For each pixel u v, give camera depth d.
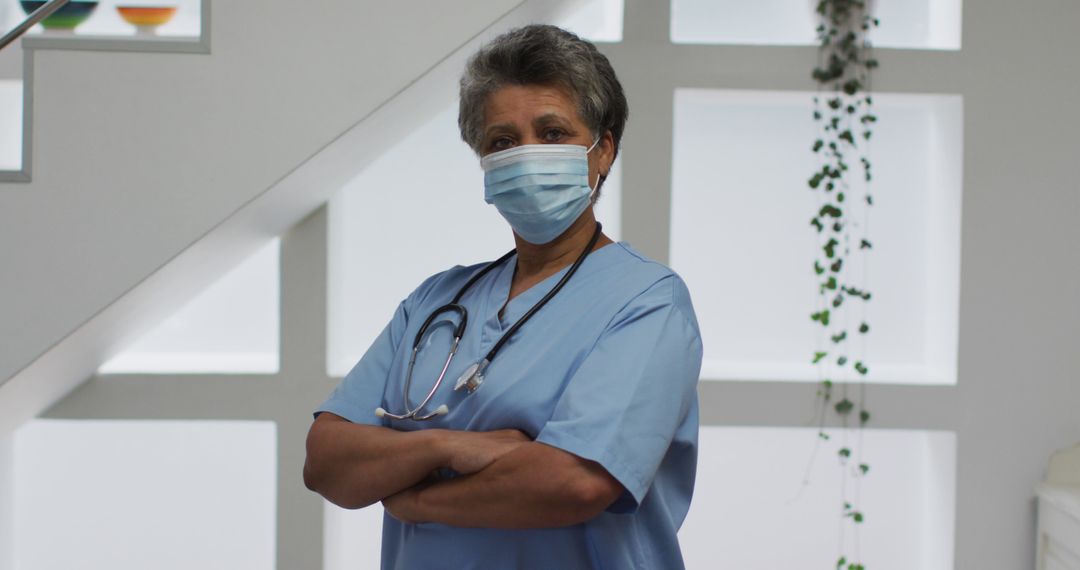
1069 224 2.29
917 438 2.61
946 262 2.42
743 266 2.63
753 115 2.61
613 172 2.45
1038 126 2.29
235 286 2.69
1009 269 2.30
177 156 1.71
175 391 2.30
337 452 1.00
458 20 1.73
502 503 0.88
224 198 1.71
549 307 1.01
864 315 2.59
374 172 2.64
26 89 1.69
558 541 0.93
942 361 2.44
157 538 2.65
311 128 1.72
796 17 2.54
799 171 2.61
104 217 1.70
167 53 1.71
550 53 0.98
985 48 2.29
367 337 2.66
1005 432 2.30
